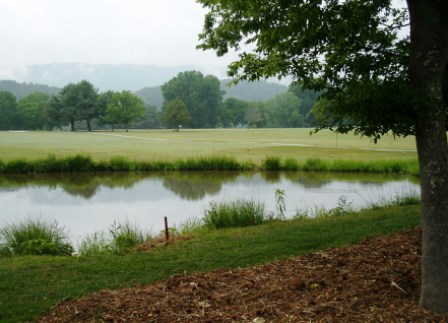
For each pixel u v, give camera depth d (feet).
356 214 37.99
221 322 14.01
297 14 17.85
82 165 106.11
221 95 492.54
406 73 16.47
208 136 266.36
